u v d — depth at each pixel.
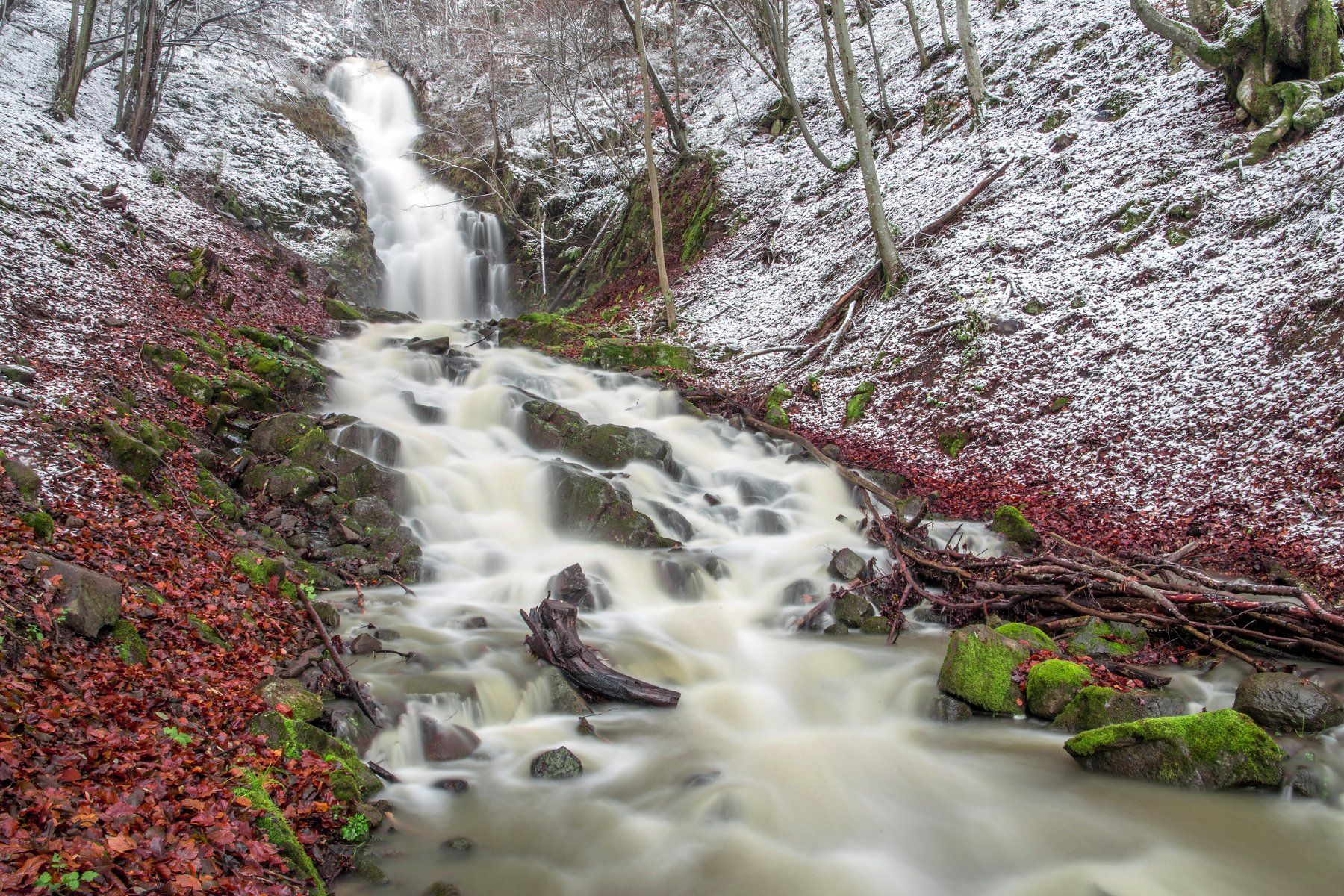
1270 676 6.98
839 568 10.37
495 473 12.09
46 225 15.10
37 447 8.13
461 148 33.25
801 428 15.87
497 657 7.79
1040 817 6.09
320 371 14.30
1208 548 9.85
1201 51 16.03
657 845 5.71
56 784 4.13
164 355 12.05
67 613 5.57
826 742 7.23
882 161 22.72
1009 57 22.30
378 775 6.11
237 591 7.54
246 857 4.32
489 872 5.29
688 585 10.14
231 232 21.19
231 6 26.88
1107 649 8.16
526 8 31.89
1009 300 15.55
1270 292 12.61
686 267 24.42
